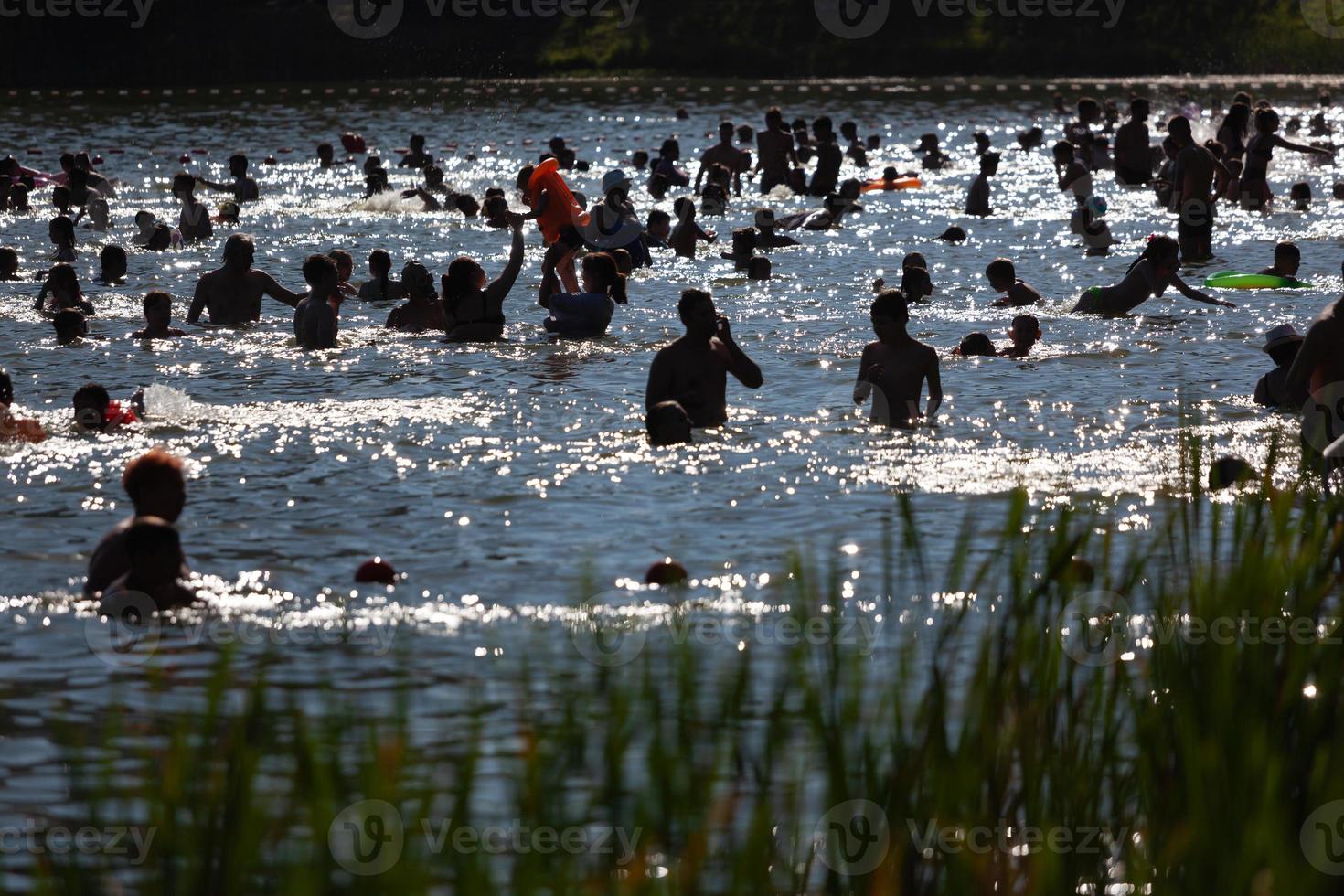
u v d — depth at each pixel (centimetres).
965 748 1405
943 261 7419
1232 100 18025
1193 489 2017
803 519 3025
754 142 14338
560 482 3344
